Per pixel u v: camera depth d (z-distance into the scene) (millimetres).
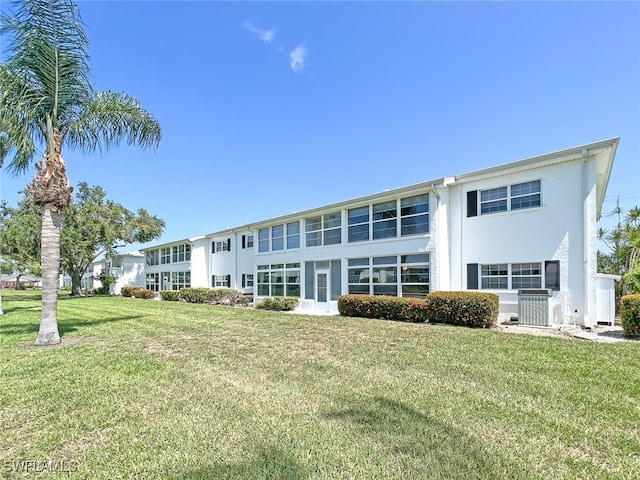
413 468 2926
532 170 11633
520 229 11758
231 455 3164
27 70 8516
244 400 4504
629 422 3785
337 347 7641
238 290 23266
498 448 3244
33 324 12086
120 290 39125
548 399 4449
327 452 3188
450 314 10820
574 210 10836
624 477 2816
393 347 7539
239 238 25234
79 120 9250
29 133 8734
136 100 10031
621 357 6516
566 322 10727
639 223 18906
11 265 33625
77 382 5305
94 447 3354
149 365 6266
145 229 33094
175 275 33125
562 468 2938
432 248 13125
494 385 4996
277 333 9680
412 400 4434
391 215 14742
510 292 11781
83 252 30562
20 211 30156
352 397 4562
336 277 16875
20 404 4434
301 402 4414
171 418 3969
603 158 11180
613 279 10625
